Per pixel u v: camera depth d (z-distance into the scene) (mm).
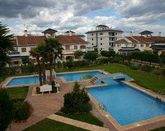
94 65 58281
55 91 30203
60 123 18516
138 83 34938
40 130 17156
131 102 27594
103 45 98125
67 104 21422
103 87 35281
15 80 44594
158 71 41094
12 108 14875
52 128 17469
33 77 45906
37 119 19609
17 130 17250
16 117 18609
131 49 73938
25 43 60438
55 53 32156
